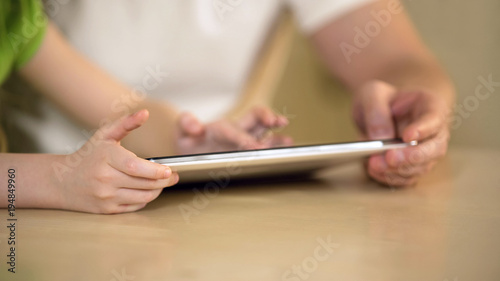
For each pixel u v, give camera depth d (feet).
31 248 1.11
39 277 0.93
